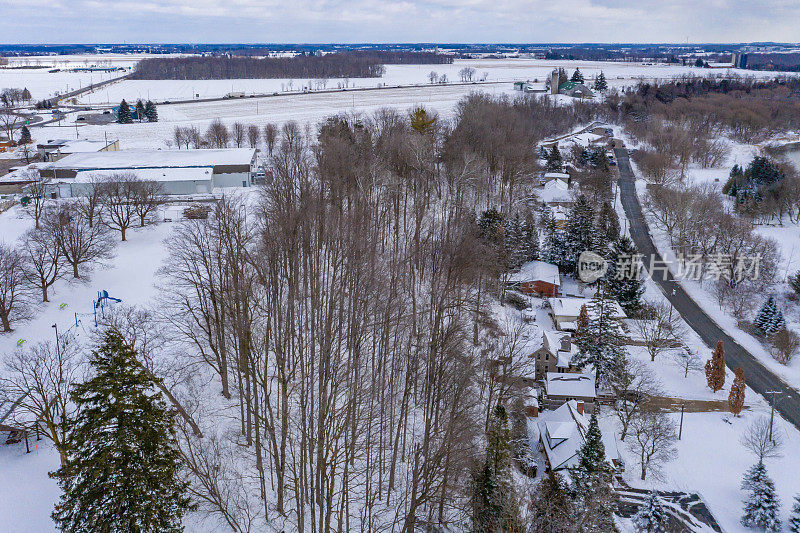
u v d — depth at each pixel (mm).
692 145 196750
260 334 64750
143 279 90812
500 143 140250
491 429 56125
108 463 39312
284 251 69000
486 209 120562
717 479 69812
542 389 84438
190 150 163875
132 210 115062
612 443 70688
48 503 49750
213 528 47281
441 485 52125
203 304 67625
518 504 51281
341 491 47250
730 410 82000
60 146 182125
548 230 124438
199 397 58656
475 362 72312
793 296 112875
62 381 55625
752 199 148375
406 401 56438
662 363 93688
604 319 85625
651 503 61500
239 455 53188
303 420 50469
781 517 63500
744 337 102938
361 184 98000
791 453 74188
